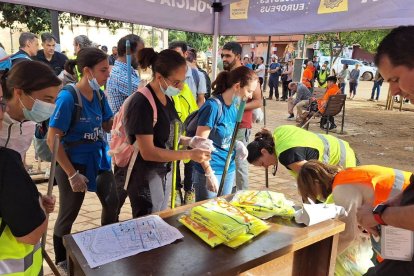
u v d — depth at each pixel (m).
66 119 2.41
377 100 16.70
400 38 1.21
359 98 17.59
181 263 1.43
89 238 1.58
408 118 11.79
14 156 1.28
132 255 1.47
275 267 1.81
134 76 3.70
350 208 1.91
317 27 3.61
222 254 1.51
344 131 9.32
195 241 1.61
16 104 1.51
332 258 1.85
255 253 1.52
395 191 1.80
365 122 10.88
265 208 1.89
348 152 2.53
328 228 1.77
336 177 2.00
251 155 2.61
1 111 1.29
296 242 1.62
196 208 1.81
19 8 9.45
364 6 3.23
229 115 2.85
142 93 2.20
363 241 2.19
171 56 2.19
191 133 2.96
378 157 6.89
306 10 3.67
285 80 14.88
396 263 1.55
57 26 6.06
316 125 9.98
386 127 10.11
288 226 1.79
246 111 3.82
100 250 1.49
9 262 1.33
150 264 1.42
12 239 1.33
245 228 1.63
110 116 2.90
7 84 1.50
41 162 5.20
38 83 1.50
